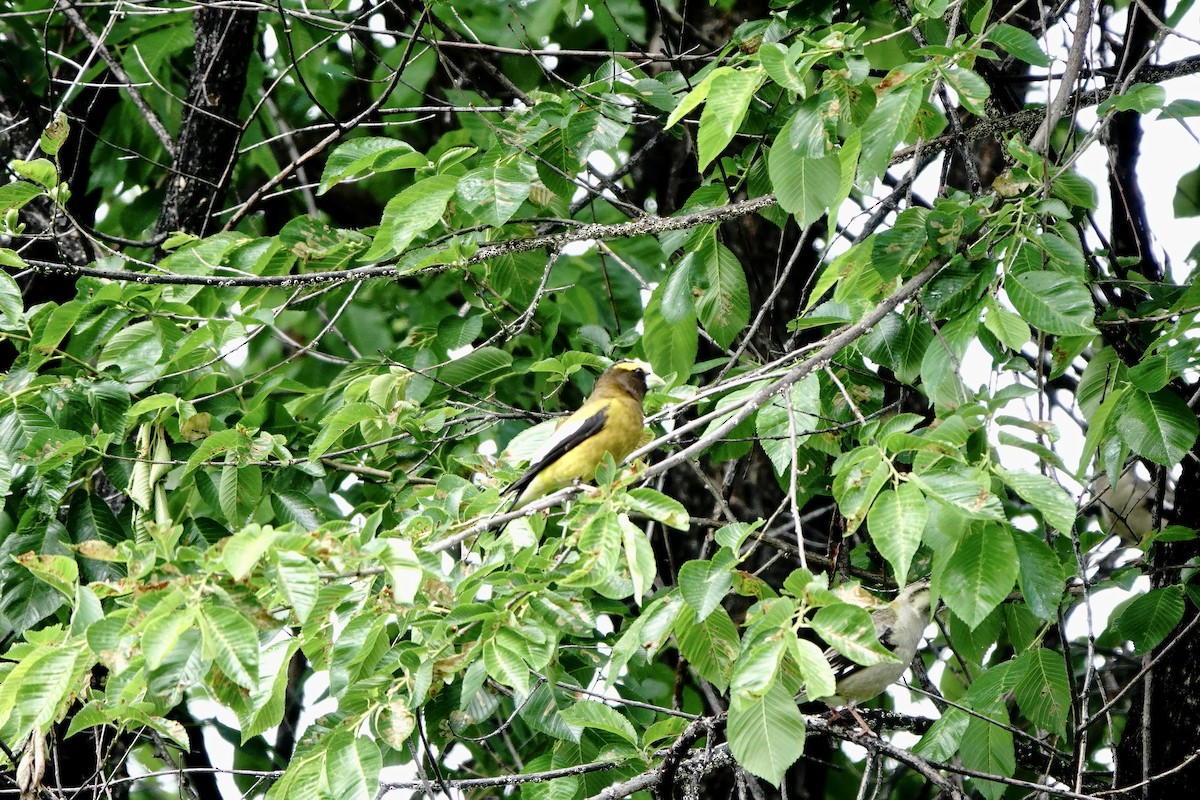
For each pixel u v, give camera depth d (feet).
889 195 37.55
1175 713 37.81
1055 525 24.72
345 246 41.09
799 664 22.06
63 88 56.24
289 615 27.30
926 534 25.85
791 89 28.32
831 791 53.83
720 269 38.09
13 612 38.06
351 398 42.47
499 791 47.14
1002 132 39.06
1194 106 31.89
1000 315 29.37
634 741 31.94
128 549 24.73
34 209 51.75
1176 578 38.83
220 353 43.29
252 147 46.78
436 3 46.09
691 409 49.70
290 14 43.91
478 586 29.30
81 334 41.14
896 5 40.42
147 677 24.66
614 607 40.29
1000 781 32.30
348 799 25.85
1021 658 34.04
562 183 37.29
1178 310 32.63
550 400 52.95
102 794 38.93
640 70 43.50
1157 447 31.27
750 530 26.30
